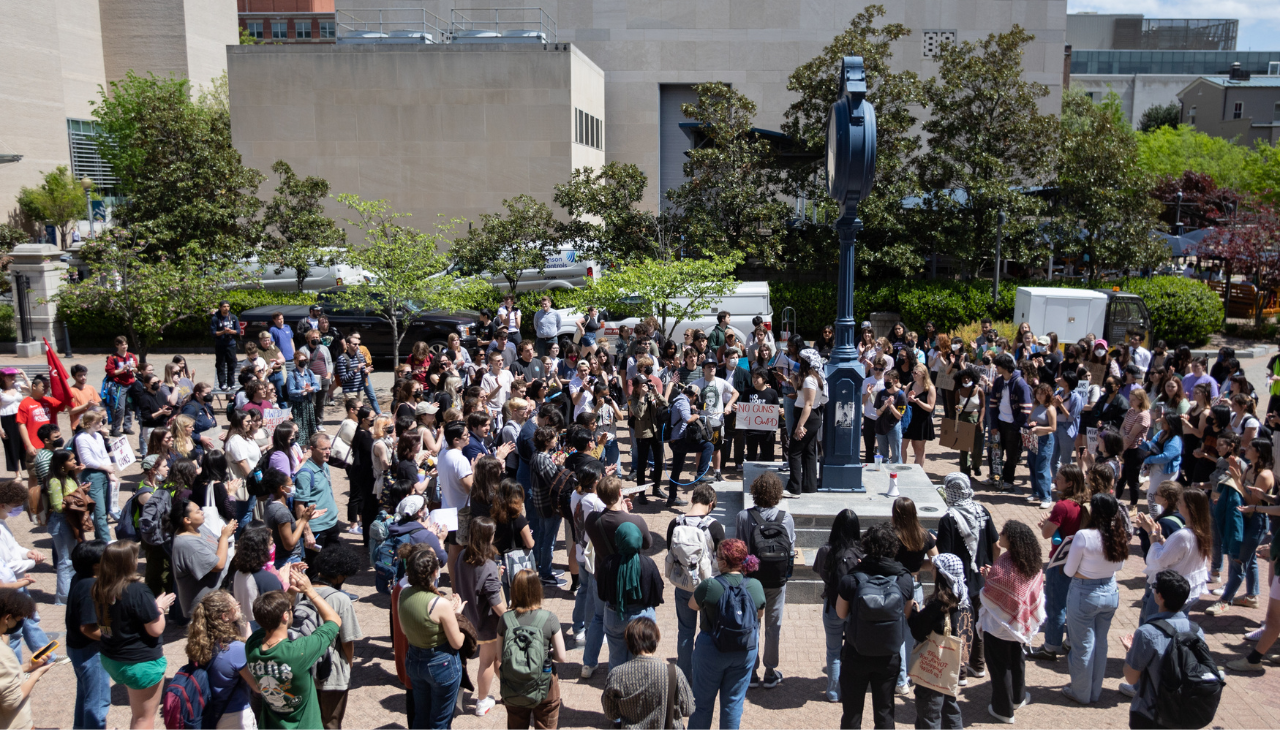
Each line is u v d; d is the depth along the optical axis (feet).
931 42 115.65
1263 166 147.84
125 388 46.91
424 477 29.81
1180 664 16.60
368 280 58.39
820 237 79.46
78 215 143.13
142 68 167.12
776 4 116.16
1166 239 95.35
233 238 83.87
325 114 97.81
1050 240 78.89
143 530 24.72
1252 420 33.30
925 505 30.01
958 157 78.13
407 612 18.11
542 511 27.89
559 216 98.48
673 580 21.45
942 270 86.79
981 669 23.11
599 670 23.65
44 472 27.32
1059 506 23.58
